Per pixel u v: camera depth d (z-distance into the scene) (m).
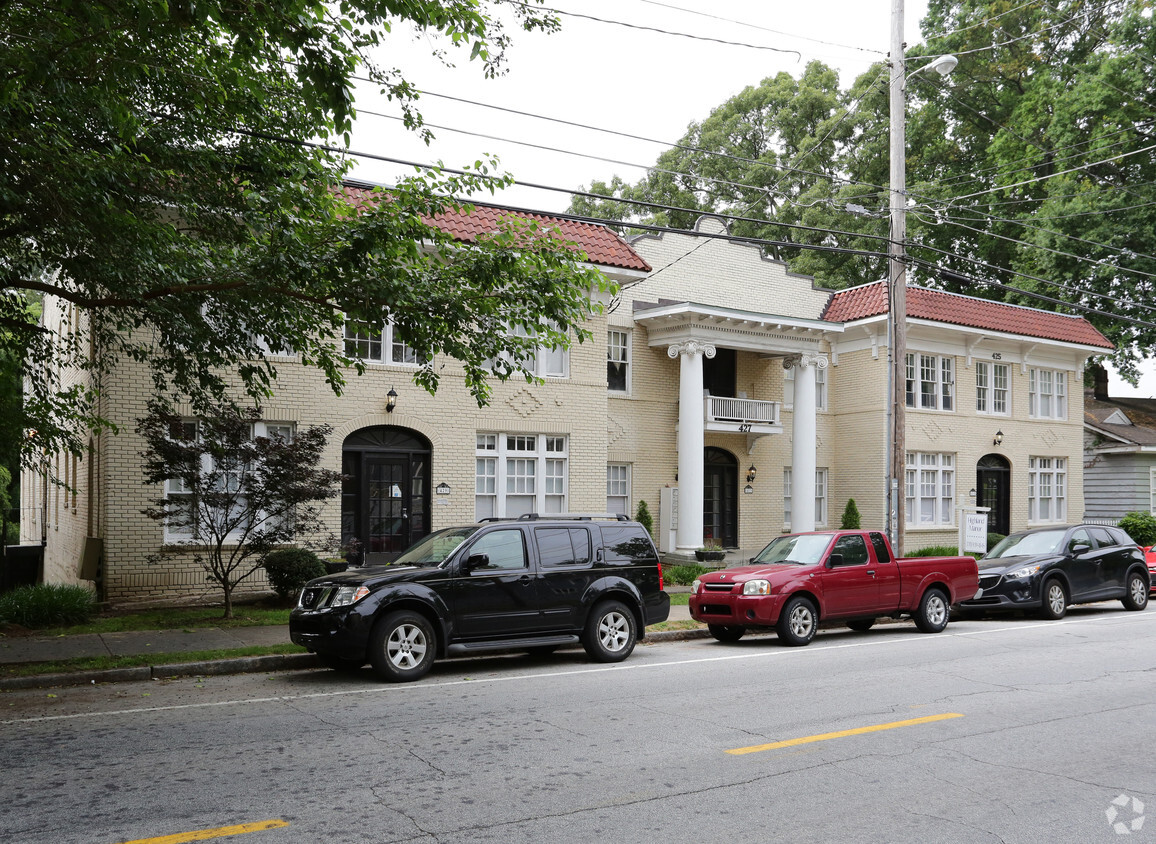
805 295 29.05
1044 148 34.97
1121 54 32.38
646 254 25.48
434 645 11.10
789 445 28.00
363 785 6.49
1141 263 32.78
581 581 12.30
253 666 11.78
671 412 25.64
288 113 11.35
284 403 18.30
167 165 11.01
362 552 19.25
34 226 10.61
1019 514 31.47
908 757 7.33
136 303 11.24
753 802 6.15
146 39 8.24
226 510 15.11
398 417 19.52
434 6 9.40
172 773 6.79
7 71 8.85
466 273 11.53
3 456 13.71
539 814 5.89
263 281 10.77
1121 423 38.00
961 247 39.28
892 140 17.91
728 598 14.02
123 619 15.10
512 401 20.98
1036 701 9.57
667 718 8.72
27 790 6.36
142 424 14.62
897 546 17.61
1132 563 19.27
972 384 30.39
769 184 39.12
